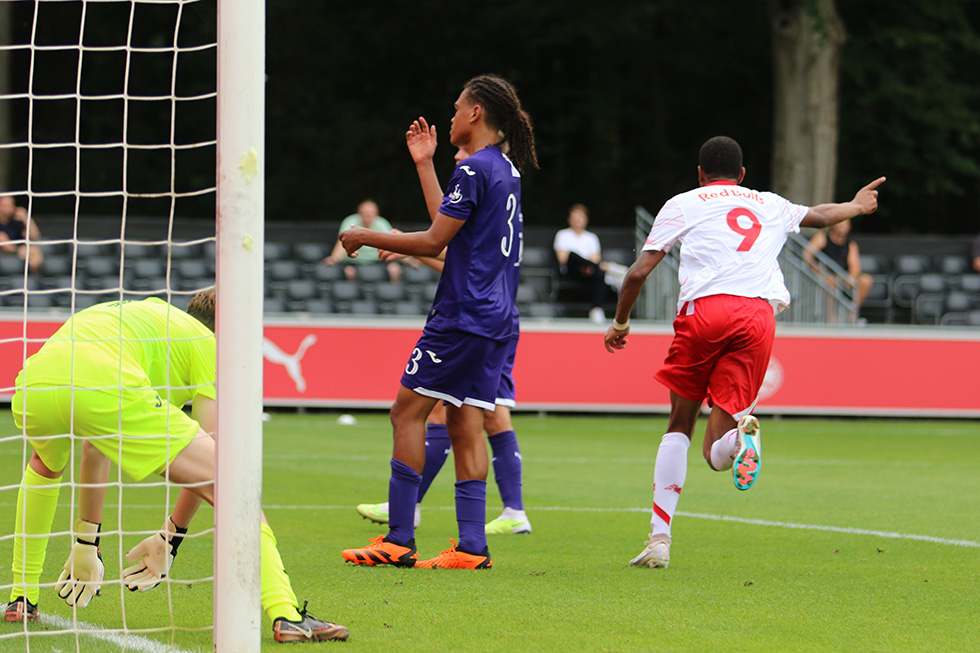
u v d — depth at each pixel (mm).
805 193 75625
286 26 92688
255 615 11117
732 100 99188
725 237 17734
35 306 52656
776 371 52281
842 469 34625
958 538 21328
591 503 26734
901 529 22531
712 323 17438
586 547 20047
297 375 49938
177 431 12633
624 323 18438
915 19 88375
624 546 20172
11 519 22109
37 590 13828
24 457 13625
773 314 17953
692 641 12633
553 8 92438
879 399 52688
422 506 26188
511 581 16375
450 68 96312
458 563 17516
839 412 52531
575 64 98125
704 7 92500
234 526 11031
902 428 49781
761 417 54250
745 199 18109
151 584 14781
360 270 58312
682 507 25953
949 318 61531
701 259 17734
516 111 17688
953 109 89562
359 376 50250
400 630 13016
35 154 86188
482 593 15375
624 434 45219
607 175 97312
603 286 57938
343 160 91500
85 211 85750
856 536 21469
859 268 58062
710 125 99562
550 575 16969
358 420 48094
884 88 88562
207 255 58906
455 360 17156
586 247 58500
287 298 56750
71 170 85938
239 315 11094
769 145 98312
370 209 57875
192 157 88500
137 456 12555
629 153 97812
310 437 41438
